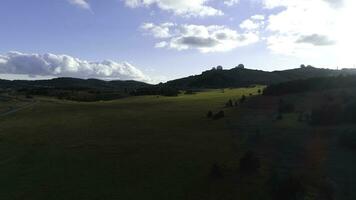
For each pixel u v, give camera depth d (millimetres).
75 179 52594
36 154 65188
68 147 68312
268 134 61781
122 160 58906
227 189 45625
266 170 48625
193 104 106250
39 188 49875
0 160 63094
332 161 48344
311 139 56406
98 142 70250
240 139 62094
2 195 48188
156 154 60125
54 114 111125
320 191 41844
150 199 45219
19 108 132375
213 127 72750
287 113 72938
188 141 65312
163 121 83938
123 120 90188
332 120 60812
